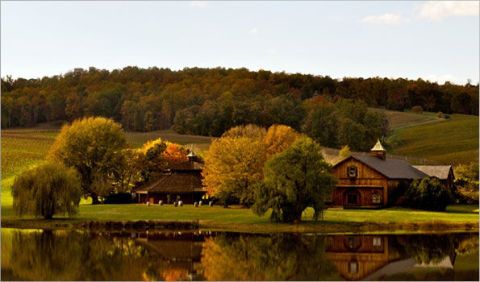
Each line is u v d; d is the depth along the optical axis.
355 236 91.19
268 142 145.88
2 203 123.75
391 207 126.75
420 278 63.97
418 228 99.25
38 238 88.81
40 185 102.88
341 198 130.12
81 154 134.25
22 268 68.75
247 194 117.12
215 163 121.50
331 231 95.75
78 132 135.12
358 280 63.12
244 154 120.12
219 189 120.75
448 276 64.56
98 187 131.50
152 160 146.75
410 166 144.12
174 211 114.88
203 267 69.00
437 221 101.38
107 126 137.75
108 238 89.31
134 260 72.94
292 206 100.69
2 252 77.62
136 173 144.75
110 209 118.50
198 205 126.31
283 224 99.50
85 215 109.75
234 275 65.88
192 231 96.69
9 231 96.25
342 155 164.88
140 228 99.44
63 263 71.12
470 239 87.94
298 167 99.50
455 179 144.75
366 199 128.38
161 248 80.69
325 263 71.88
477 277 63.97
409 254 77.25
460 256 75.25
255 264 70.81
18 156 182.75
